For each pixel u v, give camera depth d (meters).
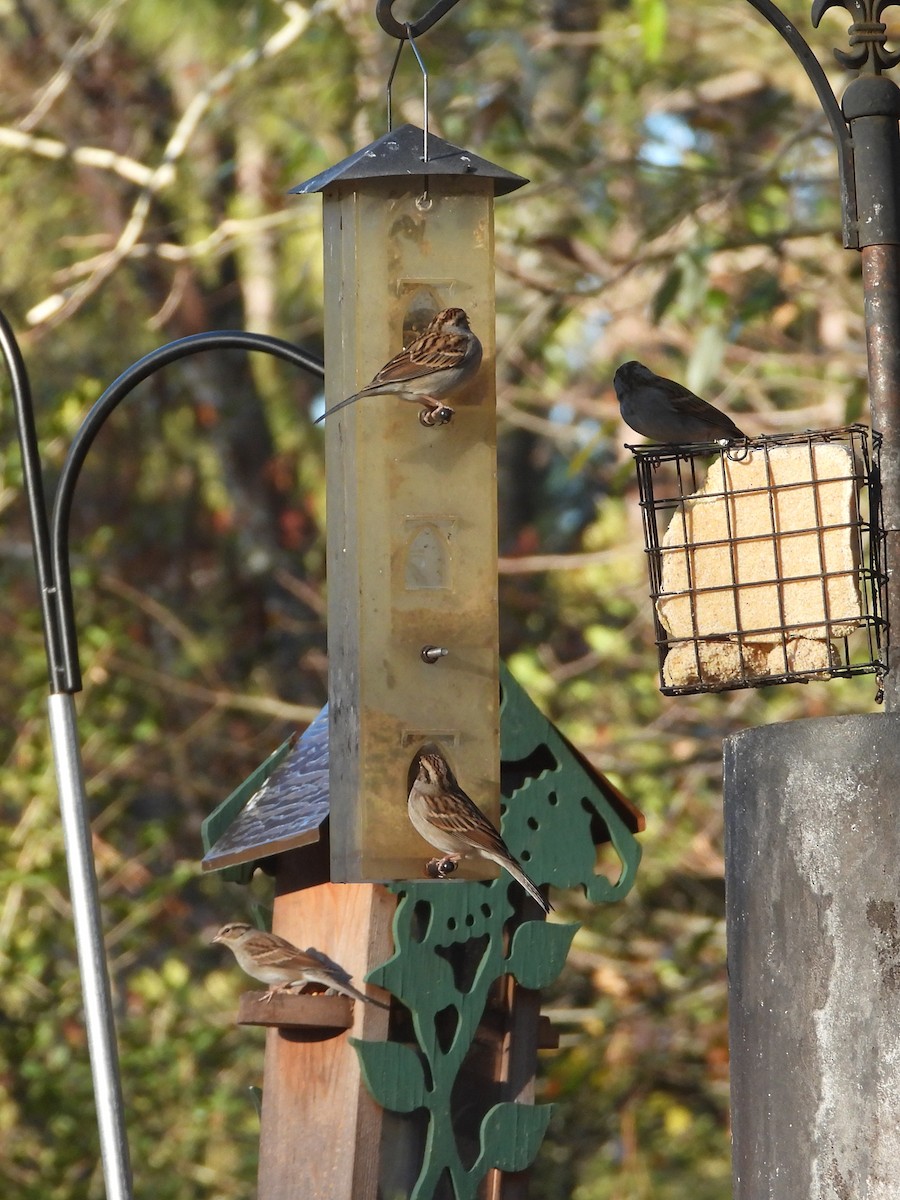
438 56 15.05
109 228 19.12
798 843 5.56
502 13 15.90
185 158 17.86
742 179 13.73
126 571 19.70
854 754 5.51
